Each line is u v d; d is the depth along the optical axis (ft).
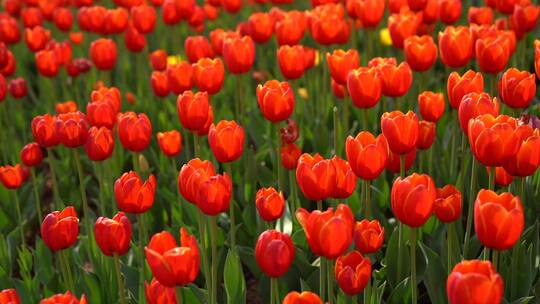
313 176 13.24
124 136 16.89
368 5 22.49
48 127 17.72
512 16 22.71
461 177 17.10
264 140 23.73
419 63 19.25
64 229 13.76
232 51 19.25
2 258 19.25
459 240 17.56
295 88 23.67
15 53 31.55
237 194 20.94
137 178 14.02
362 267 12.30
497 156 13.01
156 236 11.57
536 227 16.43
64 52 26.14
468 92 15.87
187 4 25.94
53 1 32.24
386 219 18.10
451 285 10.19
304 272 16.63
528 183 17.72
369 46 23.48
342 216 11.84
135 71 32.27
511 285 15.25
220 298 17.79
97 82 27.30
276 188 20.66
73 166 23.93
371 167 13.64
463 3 32.71
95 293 16.98
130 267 17.25
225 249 18.47
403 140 14.26
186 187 13.25
